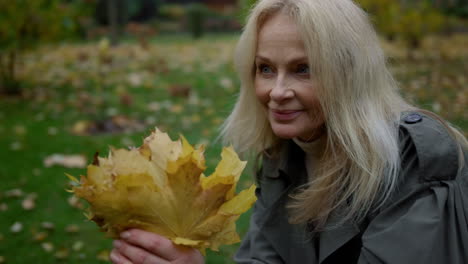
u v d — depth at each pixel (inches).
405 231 43.2
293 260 56.6
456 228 43.6
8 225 123.9
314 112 47.6
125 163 36.0
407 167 46.6
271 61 46.9
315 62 45.3
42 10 253.4
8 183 145.7
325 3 46.2
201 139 177.9
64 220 127.2
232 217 38.1
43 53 419.8
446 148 45.5
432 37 559.8
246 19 52.2
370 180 46.7
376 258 44.4
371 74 48.4
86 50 446.9
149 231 37.4
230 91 265.4
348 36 46.1
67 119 211.9
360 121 47.3
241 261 62.6
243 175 147.8
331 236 51.1
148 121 205.6
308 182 57.2
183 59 393.4
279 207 57.4
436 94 241.6
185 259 38.0
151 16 917.8
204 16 769.6
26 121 209.5
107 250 113.3
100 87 258.2
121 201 35.7
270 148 59.2
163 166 37.3
